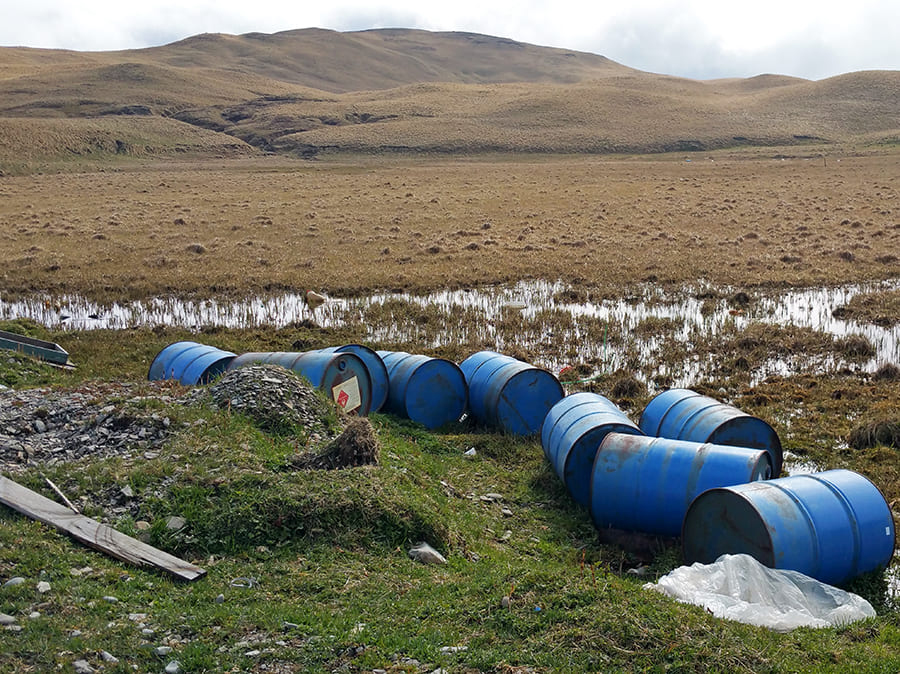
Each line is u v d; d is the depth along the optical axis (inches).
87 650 241.4
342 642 251.1
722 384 607.5
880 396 568.1
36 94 5378.9
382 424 530.3
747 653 240.7
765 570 297.4
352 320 807.1
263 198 1932.8
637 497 376.2
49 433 414.0
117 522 331.0
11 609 259.1
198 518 335.3
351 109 5103.3
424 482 418.0
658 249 1188.5
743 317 813.2
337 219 1537.9
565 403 480.1
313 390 482.6
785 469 455.8
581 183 2306.8
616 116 4576.8
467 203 1814.7
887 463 455.8
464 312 833.5
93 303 884.0
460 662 240.4
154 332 753.6
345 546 327.6
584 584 273.9
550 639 247.1
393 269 1055.0
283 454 398.0
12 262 1077.1
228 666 238.7
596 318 804.0
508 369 545.6
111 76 5969.5
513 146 3892.7
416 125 4429.1
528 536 388.8
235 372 477.1
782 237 1288.1
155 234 1341.0
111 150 3703.3
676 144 3937.0
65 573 287.3
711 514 332.5
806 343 704.4
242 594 287.4
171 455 382.6
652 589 281.3
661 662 235.6
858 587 319.3
